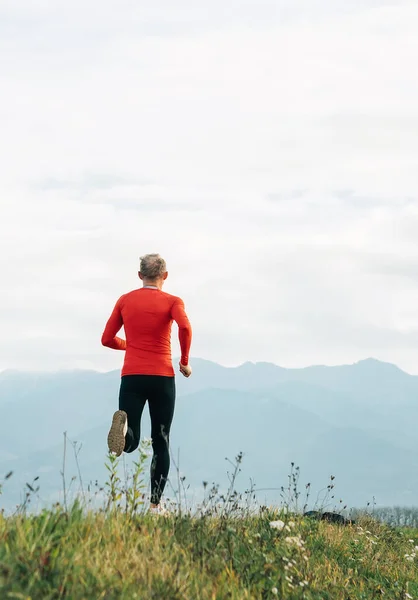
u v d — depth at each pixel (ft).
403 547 37.55
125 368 30.42
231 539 23.98
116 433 27.66
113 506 23.08
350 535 34.94
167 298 30.96
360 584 27.81
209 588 19.65
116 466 23.76
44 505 20.35
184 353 30.71
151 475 27.58
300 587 23.11
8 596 15.02
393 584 29.48
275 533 27.07
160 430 29.76
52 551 17.78
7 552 17.06
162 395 30.14
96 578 17.35
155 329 30.45
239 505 28.25
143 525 22.84
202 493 25.20
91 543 19.60
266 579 22.33
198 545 22.70
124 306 30.91
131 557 19.60
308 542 30.42
